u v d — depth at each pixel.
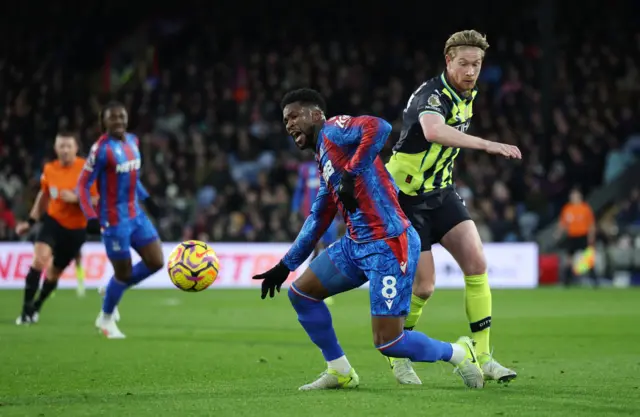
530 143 90.81
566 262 74.62
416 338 20.92
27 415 18.36
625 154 89.12
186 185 82.06
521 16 106.75
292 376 25.08
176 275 22.67
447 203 24.12
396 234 20.34
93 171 34.56
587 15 105.00
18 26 105.56
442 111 22.34
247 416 18.08
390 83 97.75
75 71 105.38
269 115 94.81
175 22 110.62
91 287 70.44
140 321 44.12
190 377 24.84
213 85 97.81
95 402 20.02
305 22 107.25
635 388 22.16
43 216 41.94
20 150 86.75
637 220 82.69
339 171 20.42
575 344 33.53
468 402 19.81
